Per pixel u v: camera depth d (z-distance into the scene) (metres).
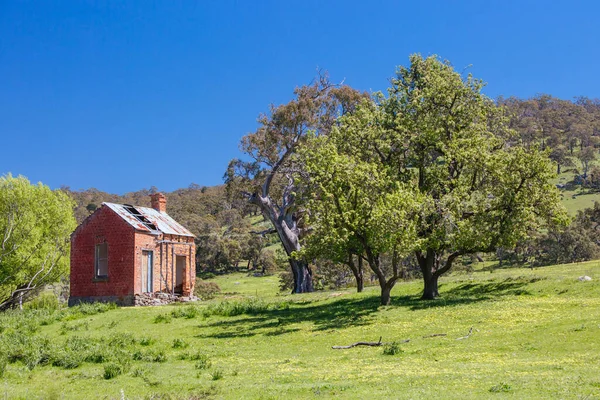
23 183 64.88
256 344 28.12
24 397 17.75
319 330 30.19
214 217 155.88
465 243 36.56
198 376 20.92
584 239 88.69
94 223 49.78
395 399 14.56
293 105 64.50
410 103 42.47
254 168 66.50
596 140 195.12
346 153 40.81
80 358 25.22
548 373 16.94
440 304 35.03
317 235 35.69
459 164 40.03
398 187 35.94
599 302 30.39
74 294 49.91
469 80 41.16
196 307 42.78
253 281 108.00
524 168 36.22
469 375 17.39
